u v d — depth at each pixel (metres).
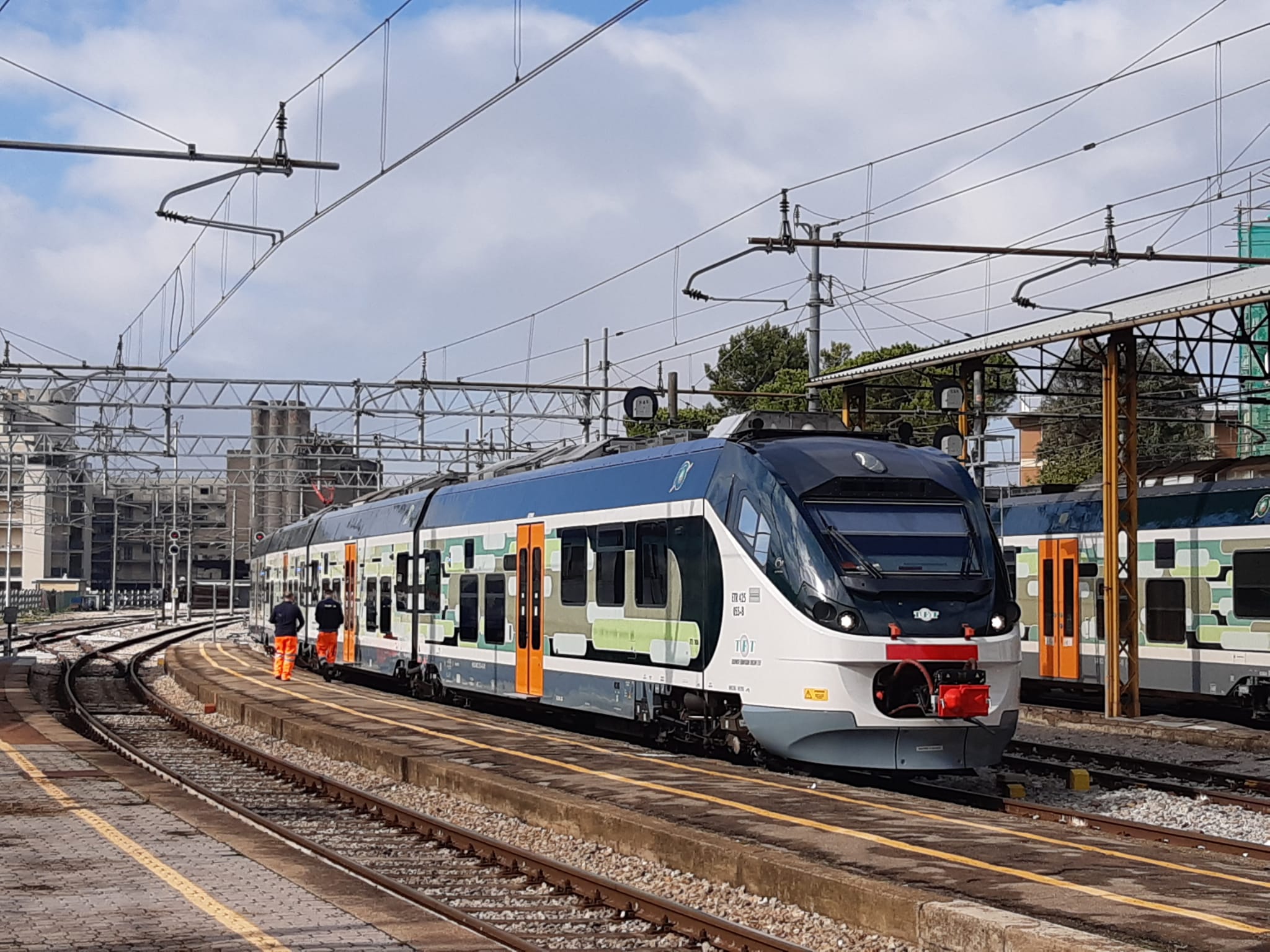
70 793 14.58
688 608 16.78
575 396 46.12
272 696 27.83
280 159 17.17
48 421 51.31
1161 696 23.80
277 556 42.19
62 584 94.00
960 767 14.79
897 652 14.47
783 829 11.80
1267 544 21.52
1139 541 24.19
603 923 9.95
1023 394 26.84
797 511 15.21
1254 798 15.12
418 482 28.94
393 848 12.84
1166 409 50.94
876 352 59.31
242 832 12.24
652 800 13.55
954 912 8.41
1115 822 13.33
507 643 22.17
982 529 15.60
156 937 8.40
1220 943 7.95
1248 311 32.34
